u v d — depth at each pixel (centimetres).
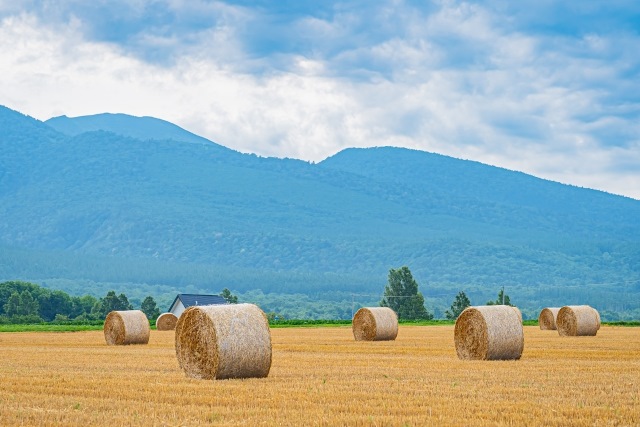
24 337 8038
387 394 3008
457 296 18200
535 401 2850
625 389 3170
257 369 3628
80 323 14000
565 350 5394
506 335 4672
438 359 4691
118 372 3888
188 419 2525
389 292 18300
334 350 5559
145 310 19062
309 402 2819
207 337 3581
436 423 2434
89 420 2502
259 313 3700
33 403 2827
